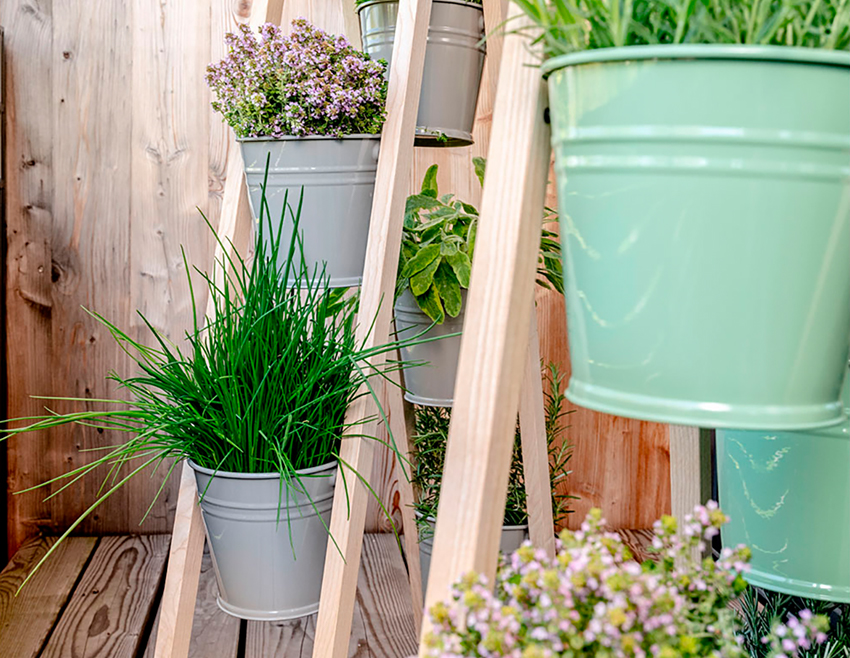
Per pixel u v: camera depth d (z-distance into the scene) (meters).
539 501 1.33
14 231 1.90
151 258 1.94
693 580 0.69
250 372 1.11
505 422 0.71
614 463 2.02
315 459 1.14
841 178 0.58
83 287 1.93
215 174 1.93
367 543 2.00
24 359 1.93
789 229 0.58
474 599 0.59
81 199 1.91
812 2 0.57
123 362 1.95
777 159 0.56
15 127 1.88
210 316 1.33
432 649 0.62
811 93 0.56
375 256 1.19
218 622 1.61
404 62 1.21
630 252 0.60
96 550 1.91
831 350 0.61
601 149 0.60
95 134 1.90
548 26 0.62
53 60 1.88
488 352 0.70
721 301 0.59
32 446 1.95
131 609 1.63
